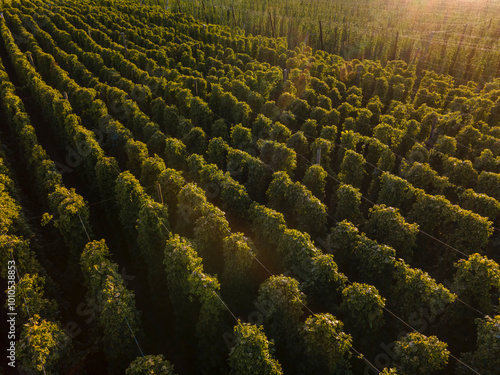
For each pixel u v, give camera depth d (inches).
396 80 1662.2
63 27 2479.1
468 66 2079.2
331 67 1883.6
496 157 1024.9
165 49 2075.5
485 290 592.4
